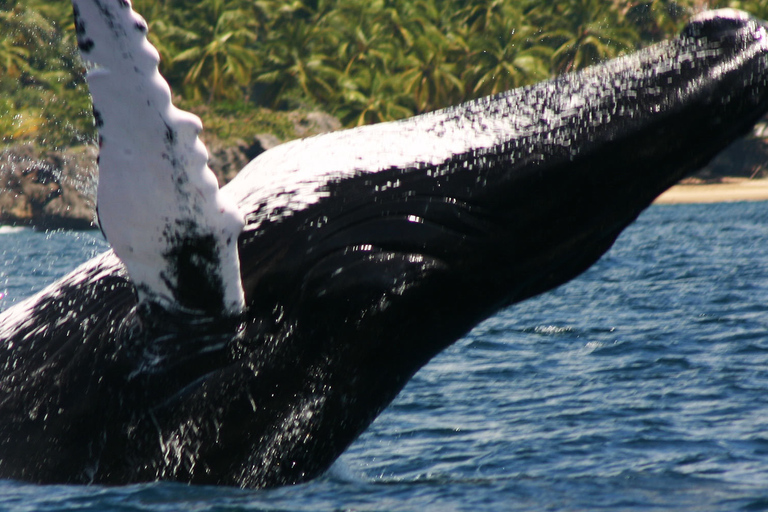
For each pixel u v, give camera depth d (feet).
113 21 66.28
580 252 86.69
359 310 81.76
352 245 81.97
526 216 82.23
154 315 78.13
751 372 184.96
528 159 81.87
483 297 85.30
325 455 87.86
